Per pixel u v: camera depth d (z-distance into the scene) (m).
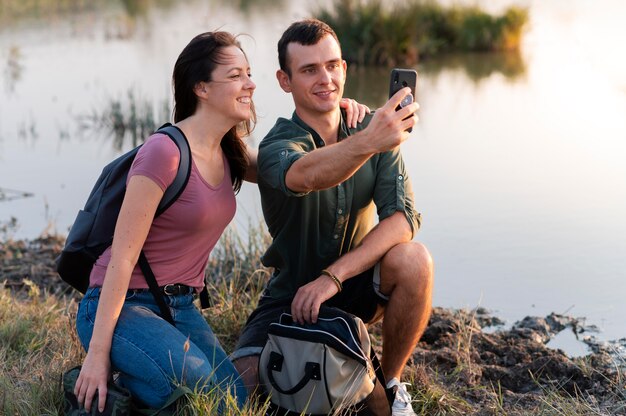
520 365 4.45
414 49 14.54
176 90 3.54
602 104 11.08
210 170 3.51
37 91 12.72
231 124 3.53
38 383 3.74
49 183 8.62
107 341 3.32
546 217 7.18
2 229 7.21
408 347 3.90
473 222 7.06
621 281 5.93
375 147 3.31
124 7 21.47
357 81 13.02
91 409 3.29
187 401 3.29
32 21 19.56
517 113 10.74
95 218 3.48
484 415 3.90
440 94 11.96
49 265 6.27
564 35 16.16
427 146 9.38
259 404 3.61
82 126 10.88
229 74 3.46
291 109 10.58
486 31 15.36
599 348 4.90
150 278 3.44
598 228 6.91
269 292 4.10
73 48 16.20
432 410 3.93
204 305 3.83
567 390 4.26
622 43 15.09
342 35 14.63
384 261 3.82
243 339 3.90
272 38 15.78
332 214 3.88
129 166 3.49
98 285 3.46
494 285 5.89
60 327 4.62
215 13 19.55
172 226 3.43
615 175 8.23
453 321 5.02
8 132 10.59
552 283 5.90
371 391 3.51
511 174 8.33
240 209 7.36
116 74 13.70
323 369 3.42
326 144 3.94
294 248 3.96
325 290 3.62
